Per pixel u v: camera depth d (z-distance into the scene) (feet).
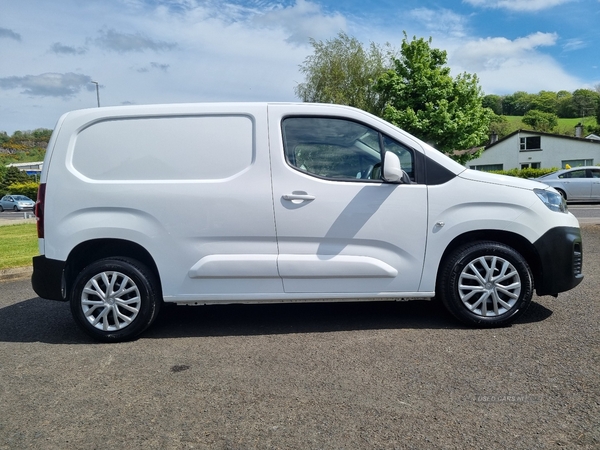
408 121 92.22
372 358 12.03
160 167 13.91
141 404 10.07
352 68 110.93
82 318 13.94
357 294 14.01
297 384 10.72
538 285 14.29
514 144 153.99
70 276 14.46
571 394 9.83
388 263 13.88
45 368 12.21
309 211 13.70
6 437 8.94
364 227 13.75
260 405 9.83
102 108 14.29
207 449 8.35
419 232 13.84
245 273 13.78
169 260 13.88
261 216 13.71
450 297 13.99
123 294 14.01
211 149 13.92
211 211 13.74
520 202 13.79
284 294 13.96
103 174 13.96
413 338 13.39
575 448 8.04
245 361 12.17
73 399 10.41
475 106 97.30
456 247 14.33
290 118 14.15
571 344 12.46
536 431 8.57
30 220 94.53
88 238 13.80
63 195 13.88
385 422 9.01
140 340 14.19
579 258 14.33
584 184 65.41
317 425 8.99
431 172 13.96
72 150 14.07
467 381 10.56
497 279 13.91
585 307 15.71
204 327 15.21
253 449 8.30
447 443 8.28
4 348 13.85
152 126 14.03
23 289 22.33
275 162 13.82
